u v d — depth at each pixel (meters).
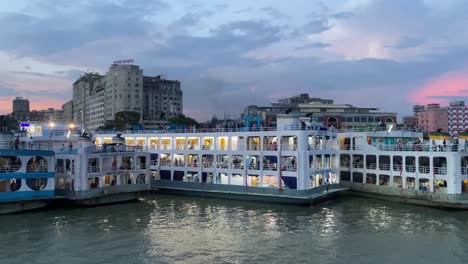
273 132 57.56
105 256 33.84
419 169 54.72
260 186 57.91
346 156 65.25
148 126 174.50
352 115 151.62
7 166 48.12
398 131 65.44
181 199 60.09
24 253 34.28
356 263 32.50
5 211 47.94
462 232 40.53
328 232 40.94
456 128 182.25
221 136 62.94
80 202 52.69
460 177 51.06
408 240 38.16
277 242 37.72
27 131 70.75
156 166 68.94
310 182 56.16
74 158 52.94
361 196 61.22
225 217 47.56
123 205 54.88
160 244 37.12
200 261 32.91
